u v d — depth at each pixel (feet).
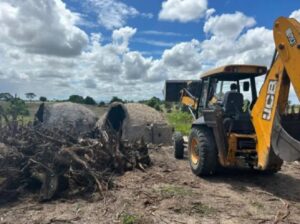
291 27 18.65
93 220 17.22
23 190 21.22
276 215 18.02
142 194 21.08
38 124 31.55
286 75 19.62
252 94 27.84
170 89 44.68
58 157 22.12
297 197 21.26
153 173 26.68
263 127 21.30
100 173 23.02
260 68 26.30
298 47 18.12
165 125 43.47
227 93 26.55
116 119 44.11
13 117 31.35
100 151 26.14
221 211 18.56
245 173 27.50
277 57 20.34
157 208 18.83
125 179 24.52
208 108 28.43
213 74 27.96
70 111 40.52
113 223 16.87
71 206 19.21
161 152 37.55
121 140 28.12
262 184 24.38
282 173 27.96
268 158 20.81
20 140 24.89
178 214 18.04
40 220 17.21
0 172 20.90
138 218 17.30
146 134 41.63
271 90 20.59
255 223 16.98
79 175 21.81
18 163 22.34
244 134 24.56
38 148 23.40
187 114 73.00
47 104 41.42
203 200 20.31
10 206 19.27
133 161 27.96
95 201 19.98
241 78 28.91
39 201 19.98
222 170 28.25
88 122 39.68
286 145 18.98
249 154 23.75
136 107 45.52
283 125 19.75
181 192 21.67
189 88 37.65
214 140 25.66
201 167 25.62
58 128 29.45
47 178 20.81
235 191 22.44
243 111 26.61
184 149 37.81
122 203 19.51
